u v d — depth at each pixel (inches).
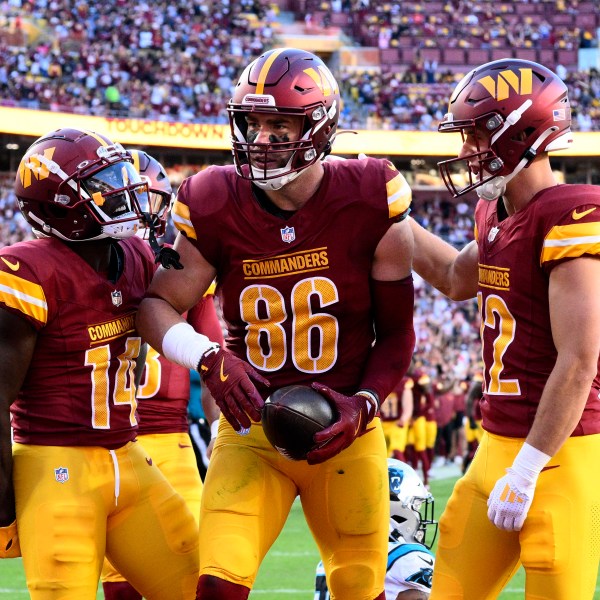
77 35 1274.6
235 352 180.7
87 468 173.2
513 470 159.8
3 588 320.2
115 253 182.5
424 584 189.8
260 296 173.8
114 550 181.3
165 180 240.7
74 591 168.2
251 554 167.6
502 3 1531.7
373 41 1481.3
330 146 172.1
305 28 1461.6
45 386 173.3
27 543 169.0
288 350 175.8
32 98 1149.1
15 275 167.8
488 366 174.4
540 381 167.0
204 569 165.0
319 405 164.1
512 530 162.7
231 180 173.6
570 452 163.6
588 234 158.4
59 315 171.3
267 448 174.2
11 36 1230.3
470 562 171.8
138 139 1177.4
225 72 1301.7
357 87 1363.2
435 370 756.6
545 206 163.5
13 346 167.5
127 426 180.7
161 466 242.8
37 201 173.0
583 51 1501.0
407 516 202.2
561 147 169.9
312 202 171.0
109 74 1206.3
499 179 169.2
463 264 196.4
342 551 177.3
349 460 176.1
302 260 171.5
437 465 744.3
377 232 172.1
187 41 1323.8
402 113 1346.0
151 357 242.4
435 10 1517.0
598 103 1363.2
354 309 175.6
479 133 169.5
